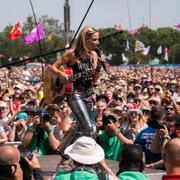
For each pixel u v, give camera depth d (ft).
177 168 18.13
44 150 34.86
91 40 27.20
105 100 51.26
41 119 33.22
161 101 50.72
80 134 27.50
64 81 27.04
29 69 244.42
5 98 54.13
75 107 27.40
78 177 19.81
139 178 20.22
